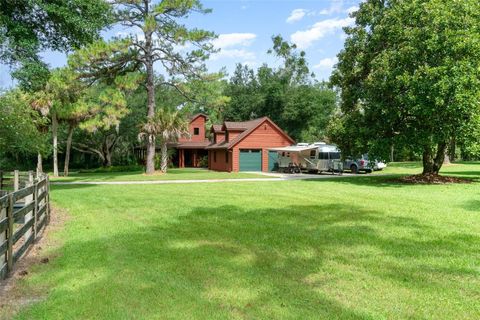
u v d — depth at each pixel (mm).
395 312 4492
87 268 6168
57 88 30047
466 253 6840
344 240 7789
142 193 16516
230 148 36312
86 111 32125
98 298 4953
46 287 5430
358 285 5332
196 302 4809
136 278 5664
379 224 9383
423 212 11062
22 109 22156
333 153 31562
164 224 9617
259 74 60000
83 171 41531
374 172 31984
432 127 19812
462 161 48250
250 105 57188
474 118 18859
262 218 10242
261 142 37094
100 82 32438
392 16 20844
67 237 8352
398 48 20328
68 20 14344
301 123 51438
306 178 25281
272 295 5004
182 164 51094
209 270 5988
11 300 4984
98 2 15516
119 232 8734
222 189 18016
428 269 5980
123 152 50562
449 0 19578
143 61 32000
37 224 8523
